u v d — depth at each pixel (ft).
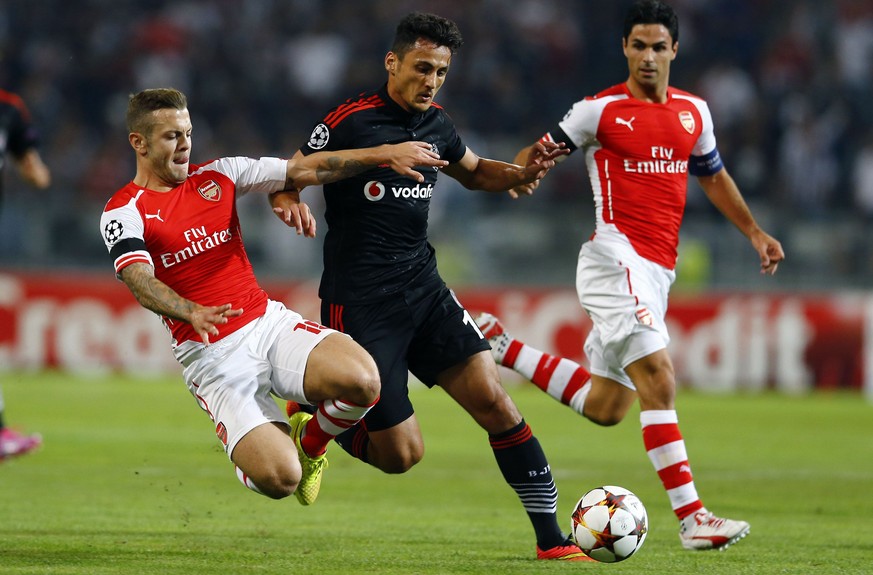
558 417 148.46
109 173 234.79
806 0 263.29
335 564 59.52
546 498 63.36
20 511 76.95
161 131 59.16
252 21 262.47
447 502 85.76
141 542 65.92
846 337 175.63
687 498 67.72
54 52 255.09
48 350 180.14
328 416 61.21
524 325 178.29
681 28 261.24
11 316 180.04
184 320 54.75
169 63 252.42
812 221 194.70
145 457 105.09
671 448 68.95
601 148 74.84
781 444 123.54
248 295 61.77
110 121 247.91
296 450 59.52
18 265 189.57
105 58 254.88
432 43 62.69
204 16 261.44
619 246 73.92
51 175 231.50
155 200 59.98
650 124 73.77
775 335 176.04
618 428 138.41
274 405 61.41
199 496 85.51
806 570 59.93
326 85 254.88
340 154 62.80
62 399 150.30
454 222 192.75
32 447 95.71
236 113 249.34
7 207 189.57
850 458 113.80
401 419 64.75
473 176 69.87
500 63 256.93
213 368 59.93
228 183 61.82
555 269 193.67
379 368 64.13
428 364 65.21
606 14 266.36
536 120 251.39
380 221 64.75
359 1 264.72
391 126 64.80
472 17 260.62
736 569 59.98
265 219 192.65
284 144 246.27
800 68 252.21
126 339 180.14
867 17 259.60
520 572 57.88
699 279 188.34
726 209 78.13
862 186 228.43
